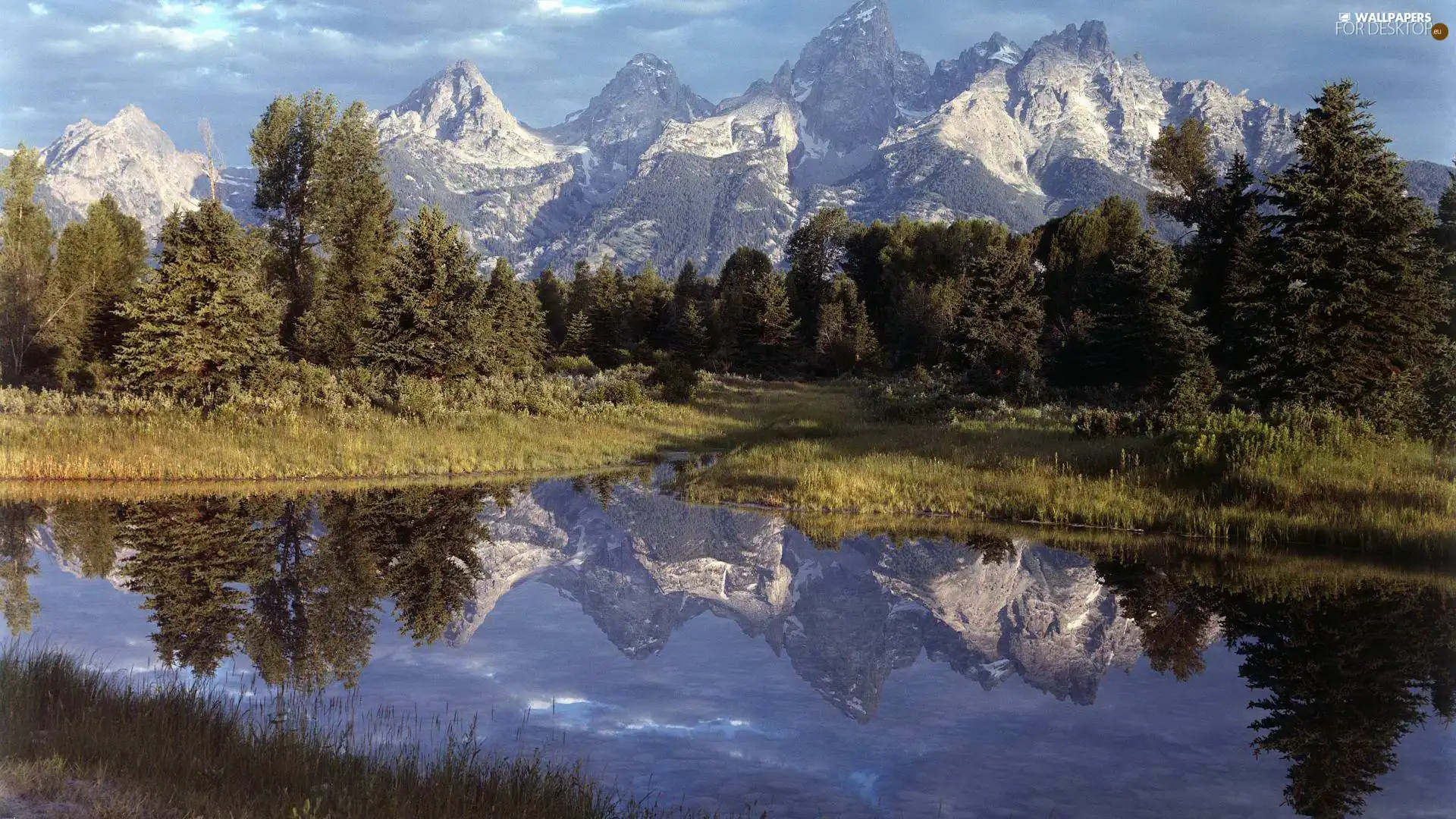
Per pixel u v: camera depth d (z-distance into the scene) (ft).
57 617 35.47
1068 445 82.23
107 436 84.89
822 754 23.08
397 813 17.20
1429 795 20.68
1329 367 88.17
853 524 61.67
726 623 36.63
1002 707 27.12
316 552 48.62
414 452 88.12
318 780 18.95
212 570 44.04
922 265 336.49
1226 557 50.29
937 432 101.19
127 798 16.42
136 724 20.76
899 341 280.10
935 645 33.83
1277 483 60.49
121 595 39.22
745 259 390.42
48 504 63.26
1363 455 64.75
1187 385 95.81
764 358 276.62
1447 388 77.97
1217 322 162.30
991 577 45.39
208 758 19.48
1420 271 91.71
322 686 27.81
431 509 63.57
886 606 39.58
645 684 28.73
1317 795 20.76
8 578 42.19
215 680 27.96
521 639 33.94
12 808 15.40
